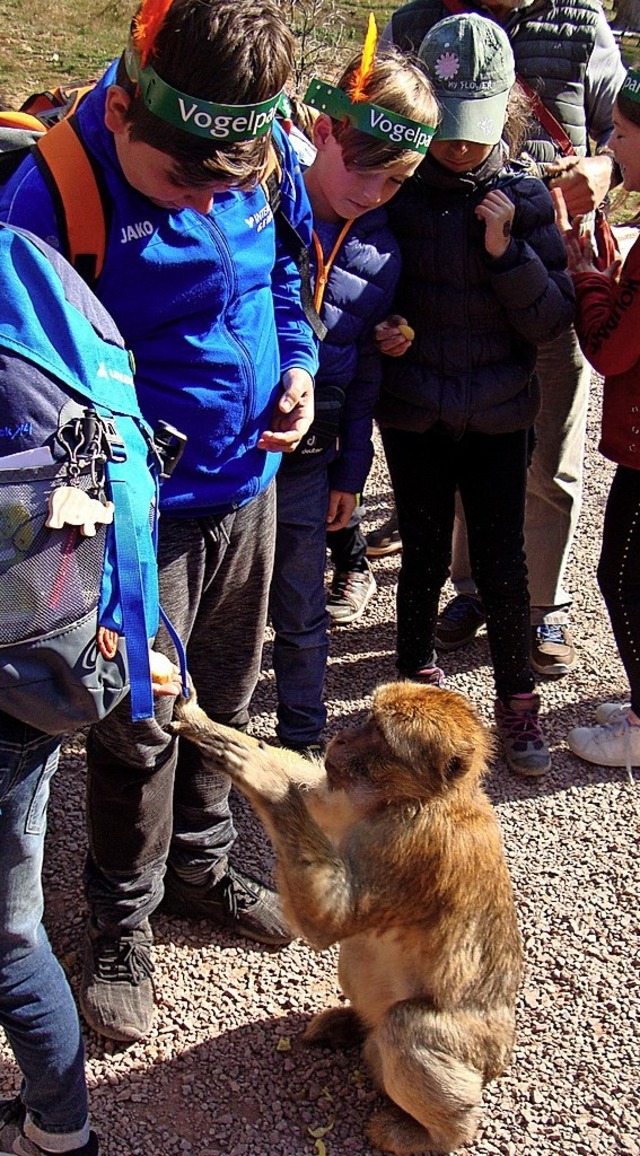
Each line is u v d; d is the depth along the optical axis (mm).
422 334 3852
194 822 3365
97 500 2047
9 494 1979
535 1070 3217
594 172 4102
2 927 2344
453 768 2852
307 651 4016
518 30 4293
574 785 4363
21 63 11359
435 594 4375
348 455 3979
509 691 4379
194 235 2516
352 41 11523
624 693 4895
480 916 2945
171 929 3549
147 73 2121
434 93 3404
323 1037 3221
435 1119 2855
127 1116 2973
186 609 2873
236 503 2871
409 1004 2906
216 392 2705
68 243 2404
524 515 4246
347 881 2807
